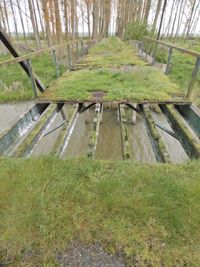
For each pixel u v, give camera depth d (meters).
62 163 2.14
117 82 5.15
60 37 13.99
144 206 1.66
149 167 2.15
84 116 6.08
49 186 1.86
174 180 1.91
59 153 2.54
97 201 1.72
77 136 5.50
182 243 1.46
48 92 4.50
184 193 1.76
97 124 3.20
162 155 2.46
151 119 3.37
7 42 4.58
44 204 1.67
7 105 7.23
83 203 1.72
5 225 1.55
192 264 1.35
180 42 26.39
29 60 4.05
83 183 1.91
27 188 1.81
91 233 1.53
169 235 1.50
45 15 13.47
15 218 1.57
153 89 4.59
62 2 14.56
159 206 1.66
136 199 1.69
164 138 5.04
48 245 1.46
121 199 1.70
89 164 2.15
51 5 13.70
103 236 1.51
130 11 23.12
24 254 1.41
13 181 1.87
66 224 1.57
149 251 1.42
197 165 2.17
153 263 1.36
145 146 5.14
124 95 4.21
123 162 2.21
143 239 1.49
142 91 4.45
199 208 1.64
